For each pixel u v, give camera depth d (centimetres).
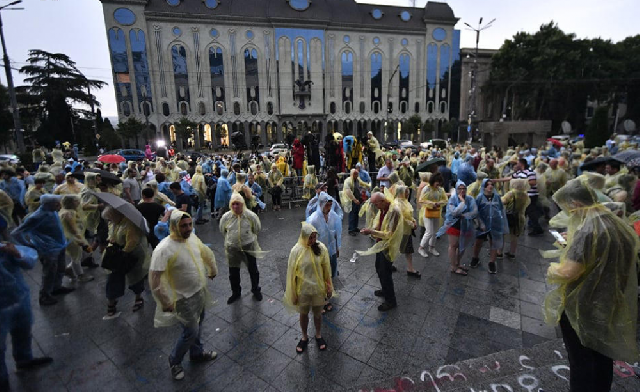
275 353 371
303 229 350
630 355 235
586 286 238
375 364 348
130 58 3972
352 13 4769
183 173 934
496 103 5047
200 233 843
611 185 613
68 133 4056
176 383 329
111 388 324
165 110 4200
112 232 451
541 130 3306
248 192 737
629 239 232
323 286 359
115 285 442
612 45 4459
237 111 4484
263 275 582
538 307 451
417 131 4806
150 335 411
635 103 4525
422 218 660
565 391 294
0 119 3550
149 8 3988
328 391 312
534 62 4275
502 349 366
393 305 455
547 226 817
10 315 321
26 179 956
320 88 4734
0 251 317
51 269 480
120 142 3925
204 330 418
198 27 4197
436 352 364
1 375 317
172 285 317
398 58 4972
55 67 3994
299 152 1199
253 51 4447
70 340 402
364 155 1251
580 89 4300
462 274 555
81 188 692
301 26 4528
